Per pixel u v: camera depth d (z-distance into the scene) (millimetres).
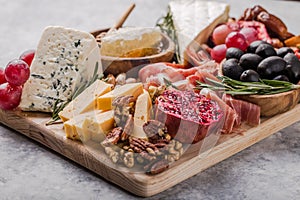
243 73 668
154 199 557
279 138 651
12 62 647
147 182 553
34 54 705
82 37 660
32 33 897
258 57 685
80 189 568
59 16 959
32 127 636
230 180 583
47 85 659
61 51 663
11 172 589
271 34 811
